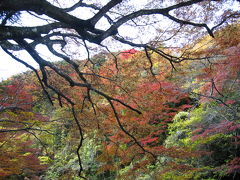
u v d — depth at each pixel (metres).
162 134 9.05
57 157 9.90
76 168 9.17
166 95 5.03
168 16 2.40
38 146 9.38
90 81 3.91
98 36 2.13
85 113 4.42
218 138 6.63
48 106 6.39
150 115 4.97
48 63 2.26
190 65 5.41
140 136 5.16
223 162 6.68
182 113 8.12
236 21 3.56
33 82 5.00
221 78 5.39
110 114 4.49
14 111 5.16
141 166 4.63
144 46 2.83
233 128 5.30
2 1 1.56
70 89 4.05
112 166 5.36
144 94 4.61
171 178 5.87
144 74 4.47
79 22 1.95
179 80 5.62
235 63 4.73
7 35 1.83
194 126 6.94
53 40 2.46
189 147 5.84
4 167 5.38
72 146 8.41
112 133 4.92
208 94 6.23
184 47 3.92
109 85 3.91
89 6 3.26
